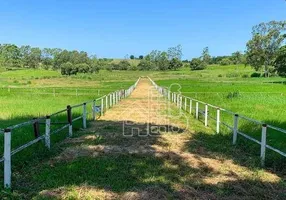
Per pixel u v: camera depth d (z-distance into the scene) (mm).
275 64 89500
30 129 12836
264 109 20594
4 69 141000
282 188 6898
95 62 165000
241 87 48344
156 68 177250
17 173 7656
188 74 130000
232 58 193250
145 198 6254
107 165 8367
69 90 44781
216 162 8883
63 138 11789
